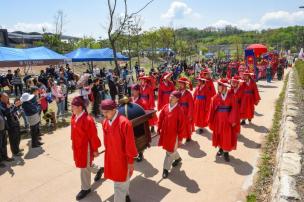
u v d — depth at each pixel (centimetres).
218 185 593
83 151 549
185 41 6066
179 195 561
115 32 1803
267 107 1310
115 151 485
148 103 959
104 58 2267
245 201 531
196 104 927
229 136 698
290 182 454
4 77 2084
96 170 614
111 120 485
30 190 614
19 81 1953
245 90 999
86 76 1243
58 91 1261
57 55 1880
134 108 602
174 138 625
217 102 712
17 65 1603
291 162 527
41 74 2005
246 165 682
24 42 5406
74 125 545
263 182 593
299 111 914
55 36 4466
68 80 2097
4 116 774
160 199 548
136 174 652
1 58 1550
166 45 5112
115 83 1550
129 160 485
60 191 604
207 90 919
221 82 707
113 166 491
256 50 2250
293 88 1494
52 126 1080
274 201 448
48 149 849
